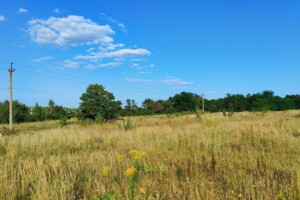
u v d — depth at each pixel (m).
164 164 8.22
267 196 5.25
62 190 6.01
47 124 38.69
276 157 8.45
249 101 79.50
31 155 11.27
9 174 7.43
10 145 13.24
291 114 36.81
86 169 7.99
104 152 10.76
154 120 32.62
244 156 8.84
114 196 5.60
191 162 8.38
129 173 4.98
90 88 34.12
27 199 5.96
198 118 28.72
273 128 14.38
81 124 28.94
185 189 5.97
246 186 5.91
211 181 6.53
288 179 6.42
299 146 9.98
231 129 15.91
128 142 13.52
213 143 11.60
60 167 7.98
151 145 11.85
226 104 80.69
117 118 35.53
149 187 6.21
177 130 16.94
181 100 80.69
